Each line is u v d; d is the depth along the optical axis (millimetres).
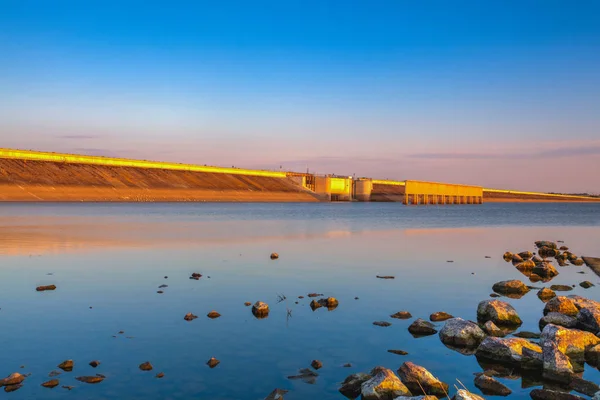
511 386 10805
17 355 11977
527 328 15148
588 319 14773
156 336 13594
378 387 9867
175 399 9680
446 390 10477
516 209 171375
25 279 22078
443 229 59750
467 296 19719
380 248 36969
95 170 196250
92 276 23062
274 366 11508
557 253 35312
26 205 131625
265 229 55844
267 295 19266
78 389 10031
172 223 65188
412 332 14406
